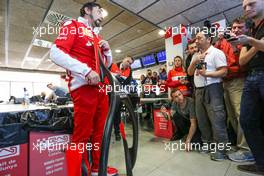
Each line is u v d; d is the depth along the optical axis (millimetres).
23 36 4844
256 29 1433
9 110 1062
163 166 1721
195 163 1770
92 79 973
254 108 1433
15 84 9594
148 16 3988
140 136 3029
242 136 1808
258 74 1385
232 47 1907
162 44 6367
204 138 2137
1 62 7984
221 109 1856
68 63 991
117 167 1712
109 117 797
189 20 4246
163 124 2898
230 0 3467
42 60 7766
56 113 1216
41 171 1129
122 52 7277
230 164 1704
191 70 2174
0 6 3291
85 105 1066
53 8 3434
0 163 967
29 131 1081
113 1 3328
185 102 2469
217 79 1876
